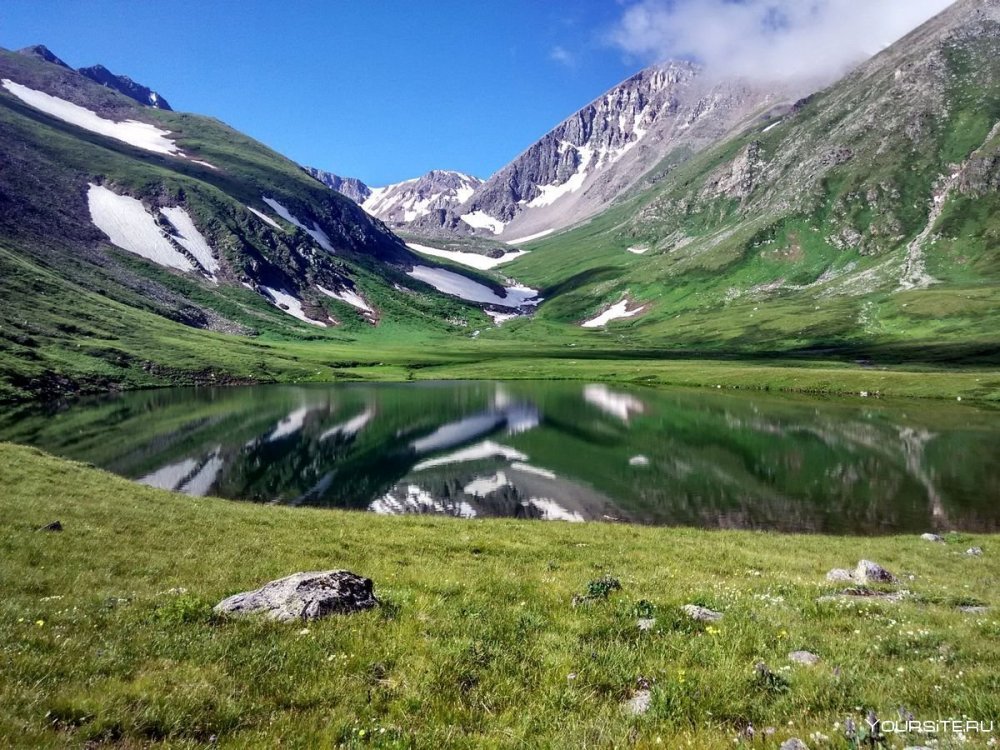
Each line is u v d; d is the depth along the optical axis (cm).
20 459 3628
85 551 2141
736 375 14638
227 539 2659
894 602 1602
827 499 5128
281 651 1079
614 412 10144
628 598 1487
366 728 835
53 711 802
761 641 1144
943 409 9950
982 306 19938
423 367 19638
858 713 823
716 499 5181
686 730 802
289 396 12506
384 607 1388
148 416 9325
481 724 864
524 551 2709
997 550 3091
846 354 18225
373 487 5591
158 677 938
